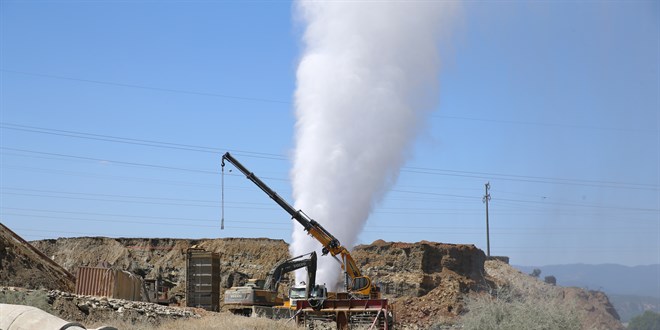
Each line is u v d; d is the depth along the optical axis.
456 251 107.69
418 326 83.94
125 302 47.22
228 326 39.41
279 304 61.88
